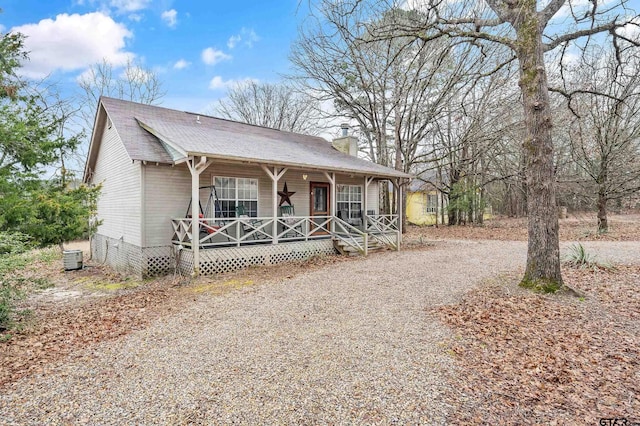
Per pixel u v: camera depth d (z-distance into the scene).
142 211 8.57
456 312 4.81
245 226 9.97
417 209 25.38
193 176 7.84
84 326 4.86
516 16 5.68
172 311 5.36
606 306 4.79
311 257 10.12
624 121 13.09
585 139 14.27
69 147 8.27
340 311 5.02
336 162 11.27
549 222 5.50
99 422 2.53
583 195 16.08
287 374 3.17
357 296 5.81
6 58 7.07
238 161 8.41
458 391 2.84
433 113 17.48
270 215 11.01
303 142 14.12
